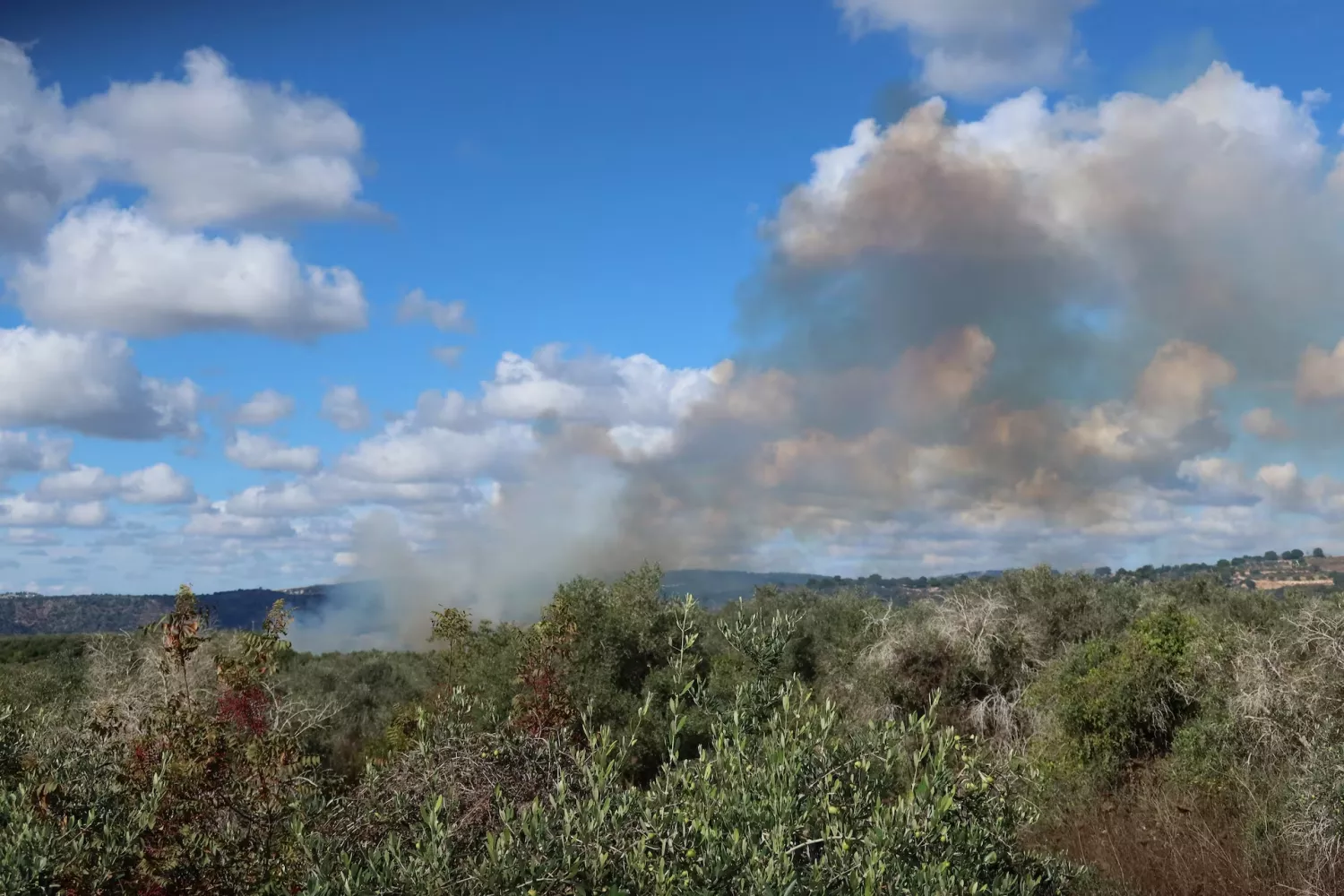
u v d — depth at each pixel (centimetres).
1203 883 796
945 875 403
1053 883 525
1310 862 801
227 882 542
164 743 643
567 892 387
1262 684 1088
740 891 381
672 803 439
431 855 390
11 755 643
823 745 468
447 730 579
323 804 527
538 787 536
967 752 517
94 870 507
